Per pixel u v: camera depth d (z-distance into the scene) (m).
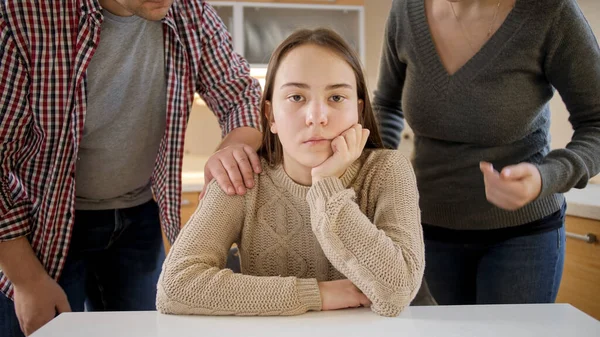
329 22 2.57
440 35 1.18
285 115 0.87
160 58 1.16
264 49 2.54
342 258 0.80
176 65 1.18
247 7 2.51
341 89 0.87
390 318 0.75
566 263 1.66
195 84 1.24
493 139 1.16
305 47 0.88
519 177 0.87
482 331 0.69
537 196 0.92
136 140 1.19
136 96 1.15
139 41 1.12
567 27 1.02
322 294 0.79
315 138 0.85
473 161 1.20
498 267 1.19
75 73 1.02
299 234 0.95
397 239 0.83
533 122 1.15
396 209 0.88
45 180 1.08
